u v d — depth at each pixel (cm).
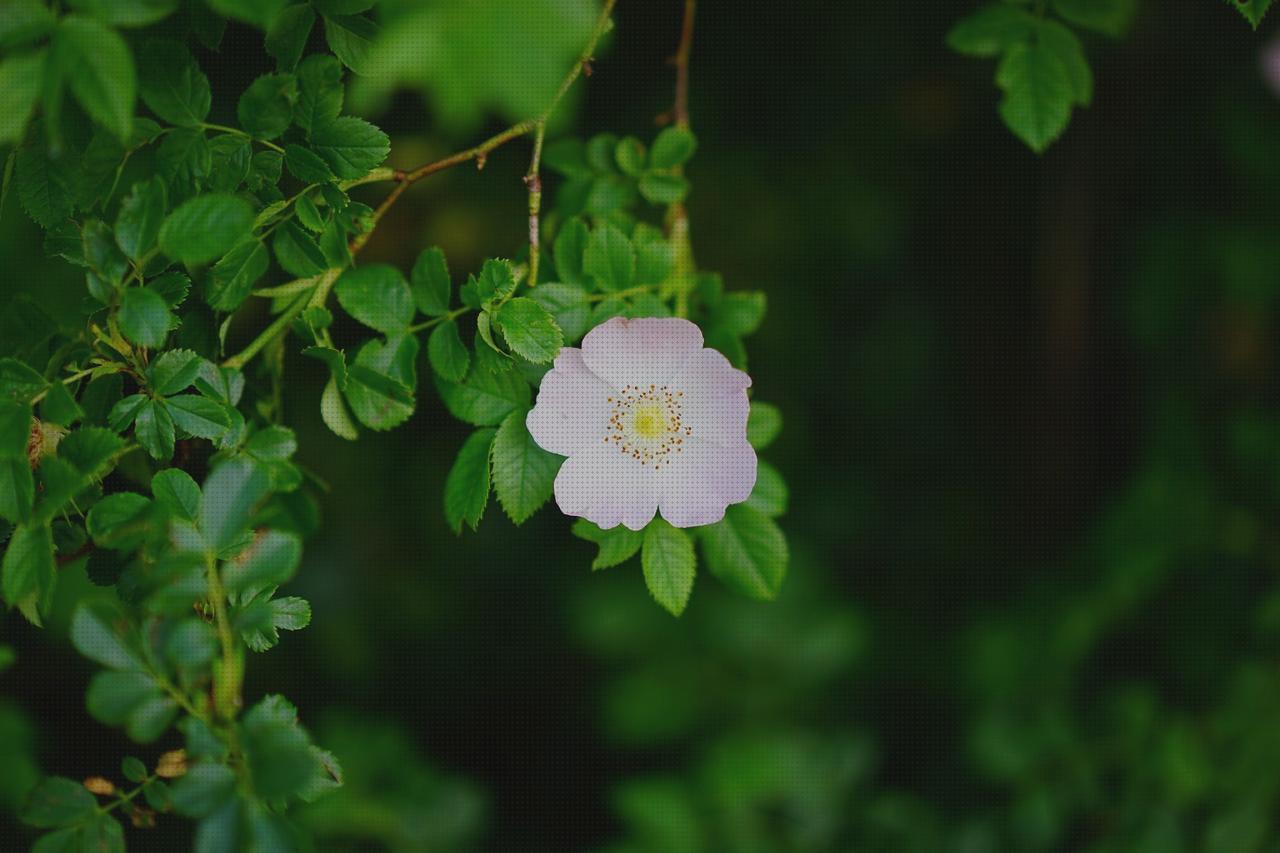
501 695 111
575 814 108
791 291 107
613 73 94
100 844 47
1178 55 91
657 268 50
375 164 48
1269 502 84
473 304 48
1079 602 83
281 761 44
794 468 109
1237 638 83
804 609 89
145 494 51
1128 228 102
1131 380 106
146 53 47
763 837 78
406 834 78
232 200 45
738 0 94
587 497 49
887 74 100
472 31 43
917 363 112
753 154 102
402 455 103
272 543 46
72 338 48
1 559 48
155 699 45
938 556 111
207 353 50
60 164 48
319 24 50
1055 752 77
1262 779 74
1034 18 55
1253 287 87
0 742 56
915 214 109
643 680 89
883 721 102
